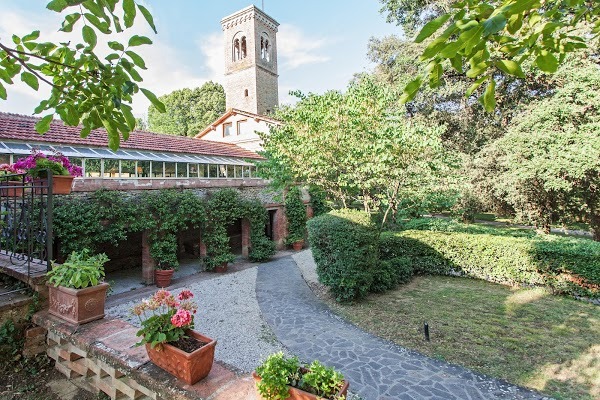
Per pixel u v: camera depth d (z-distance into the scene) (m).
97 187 9.04
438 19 1.15
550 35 1.93
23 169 4.70
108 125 2.10
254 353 5.87
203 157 13.91
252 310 8.14
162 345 2.72
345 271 8.05
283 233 16.98
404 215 11.93
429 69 1.55
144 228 9.98
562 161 10.13
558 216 12.81
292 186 12.04
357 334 6.58
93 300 3.70
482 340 6.11
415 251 11.34
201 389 2.54
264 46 27.42
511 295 8.77
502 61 1.48
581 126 10.30
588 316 7.17
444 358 5.51
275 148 9.96
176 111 38.59
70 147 9.31
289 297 9.18
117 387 3.13
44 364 3.87
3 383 3.54
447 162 9.73
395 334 6.50
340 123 8.95
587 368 5.06
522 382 4.77
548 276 8.98
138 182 10.25
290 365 2.42
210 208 12.34
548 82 13.39
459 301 8.32
